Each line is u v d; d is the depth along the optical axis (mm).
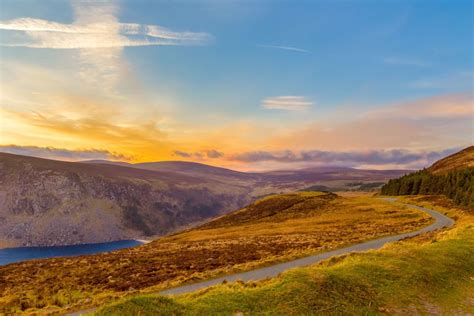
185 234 122250
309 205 145250
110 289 30969
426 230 57750
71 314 22016
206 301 14789
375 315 14742
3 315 23531
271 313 13922
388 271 19531
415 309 15805
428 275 19734
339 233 66875
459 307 16438
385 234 55031
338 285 16781
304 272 17953
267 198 178000
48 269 46344
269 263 34219
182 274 34938
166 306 13711
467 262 22969
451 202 104188
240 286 18828
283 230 87312
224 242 70875
